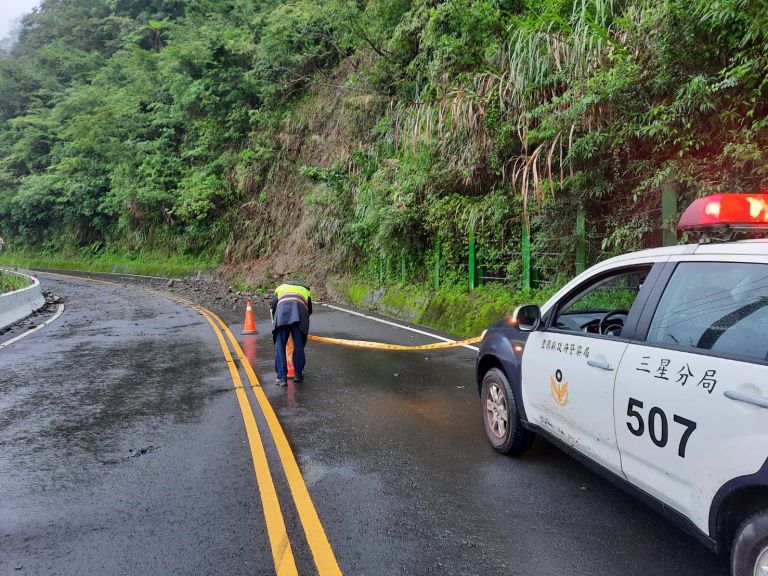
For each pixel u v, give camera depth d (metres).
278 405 6.25
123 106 35.16
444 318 12.01
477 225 11.14
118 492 4.05
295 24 23.23
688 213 2.92
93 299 20.98
